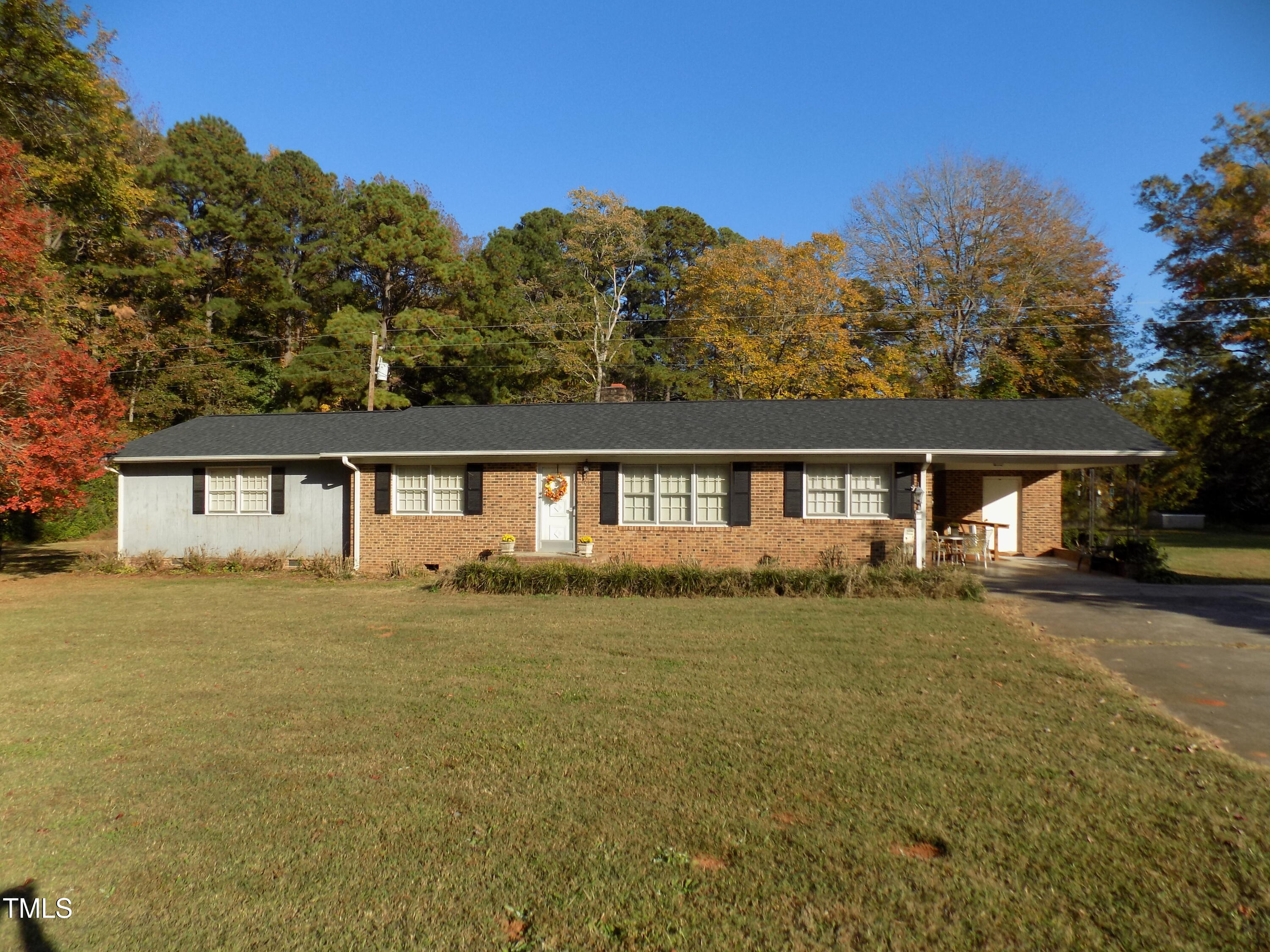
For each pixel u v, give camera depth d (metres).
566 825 4.57
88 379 18.17
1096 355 33.59
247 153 40.59
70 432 17.23
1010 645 9.45
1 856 4.27
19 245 17.98
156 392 33.00
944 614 11.74
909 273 35.66
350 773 5.41
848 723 6.36
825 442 16.94
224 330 38.12
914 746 5.81
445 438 19.05
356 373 35.97
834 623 11.02
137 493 20.78
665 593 14.17
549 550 18.22
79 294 30.81
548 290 46.28
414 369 39.19
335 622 11.64
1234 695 7.33
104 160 28.34
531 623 11.29
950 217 35.03
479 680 7.96
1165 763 5.43
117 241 31.69
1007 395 31.70
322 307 41.12
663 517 17.80
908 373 35.72
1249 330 29.61
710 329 37.22
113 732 6.38
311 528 19.83
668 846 4.30
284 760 5.66
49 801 5.00
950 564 17.09
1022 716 6.54
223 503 20.33
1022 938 3.42
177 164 35.94
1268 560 22.22
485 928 3.56
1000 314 34.44
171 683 7.98
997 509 21.38
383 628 11.03
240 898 3.82
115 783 5.28
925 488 16.81
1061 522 25.30
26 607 13.68
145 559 19.56
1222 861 4.04
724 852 4.22
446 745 5.95
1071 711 6.68
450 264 39.53
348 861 4.18
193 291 38.00
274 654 9.37
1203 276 30.95
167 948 3.43
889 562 15.70
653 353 47.62
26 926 3.60
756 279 35.72
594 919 3.62
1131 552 17.31
